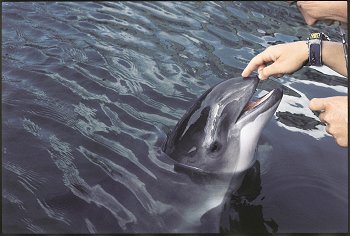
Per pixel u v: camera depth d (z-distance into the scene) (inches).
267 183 38.3
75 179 36.9
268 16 75.1
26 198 34.9
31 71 53.8
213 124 37.9
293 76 56.9
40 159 39.1
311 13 33.7
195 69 56.3
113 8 75.0
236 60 59.4
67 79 52.3
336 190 37.6
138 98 48.8
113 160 39.1
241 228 33.7
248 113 38.2
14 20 67.9
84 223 32.7
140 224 33.0
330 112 31.7
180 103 48.4
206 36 66.2
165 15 73.1
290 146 42.9
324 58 35.6
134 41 63.4
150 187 36.2
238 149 38.7
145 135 42.4
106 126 43.8
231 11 76.3
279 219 34.6
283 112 48.8
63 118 44.9
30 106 46.7
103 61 57.1
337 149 42.8
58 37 63.5
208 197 36.2
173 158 38.8
